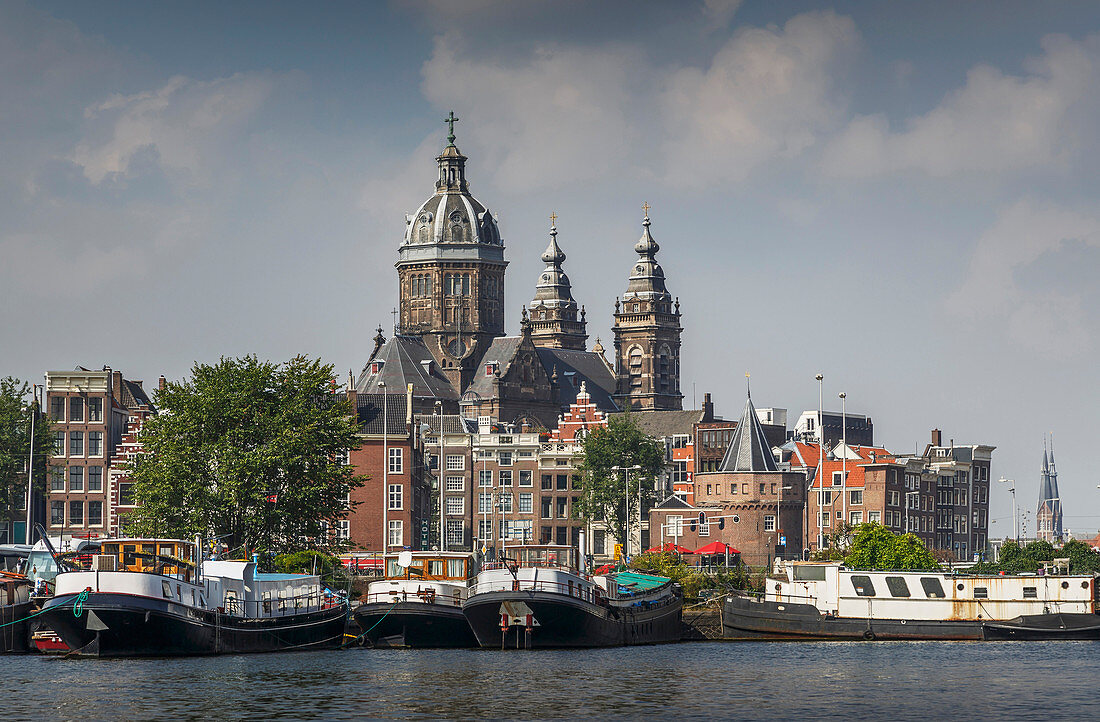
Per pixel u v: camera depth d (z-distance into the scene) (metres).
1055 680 103.38
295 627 118.31
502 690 95.38
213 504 149.38
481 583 119.56
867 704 92.38
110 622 104.69
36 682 96.25
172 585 107.31
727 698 93.94
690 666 109.50
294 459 149.88
